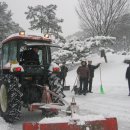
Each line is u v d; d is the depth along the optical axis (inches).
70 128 236.5
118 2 1222.9
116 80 817.5
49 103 331.6
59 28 1487.5
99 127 240.7
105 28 1231.5
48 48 373.1
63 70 680.4
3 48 386.0
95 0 1237.7
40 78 367.9
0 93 357.1
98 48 1119.6
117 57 1111.6
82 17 1277.1
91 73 617.0
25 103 352.8
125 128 324.8
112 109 434.9
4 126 323.9
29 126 231.6
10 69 349.4
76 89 605.3
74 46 1107.3
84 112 412.8
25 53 373.4
